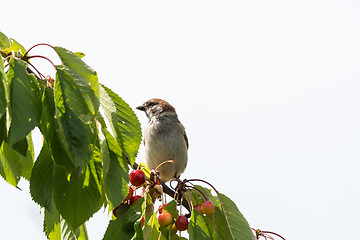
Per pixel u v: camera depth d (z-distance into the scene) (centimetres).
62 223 548
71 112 418
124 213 602
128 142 561
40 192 469
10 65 407
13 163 530
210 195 718
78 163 400
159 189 691
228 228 672
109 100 499
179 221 646
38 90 409
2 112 366
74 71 443
